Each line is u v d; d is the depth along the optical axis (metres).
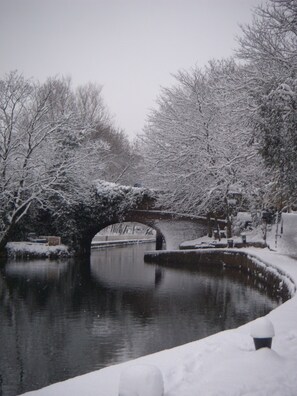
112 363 12.90
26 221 40.25
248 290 24.45
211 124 39.12
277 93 20.64
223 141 36.09
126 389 5.00
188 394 5.86
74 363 12.91
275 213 36.00
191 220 40.84
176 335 15.75
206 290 24.50
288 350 7.98
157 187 41.62
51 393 5.89
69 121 38.38
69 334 15.88
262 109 21.14
